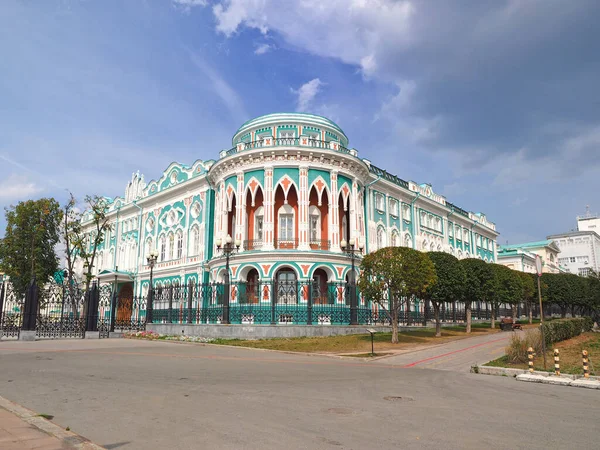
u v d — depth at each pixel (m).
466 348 20.61
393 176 40.69
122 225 46.62
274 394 9.31
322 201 32.06
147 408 7.80
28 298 23.55
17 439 5.60
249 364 14.52
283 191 30.33
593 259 97.31
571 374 12.55
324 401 8.76
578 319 27.38
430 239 44.97
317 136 34.03
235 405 8.16
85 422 6.85
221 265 30.38
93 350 17.86
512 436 6.62
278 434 6.39
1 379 10.63
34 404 8.02
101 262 48.66
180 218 38.56
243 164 30.67
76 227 38.72
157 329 27.47
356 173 32.31
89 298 26.80
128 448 5.66
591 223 106.31
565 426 7.29
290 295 27.14
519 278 39.34
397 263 22.80
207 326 24.73
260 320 25.94
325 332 24.72
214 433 6.36
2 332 24.11
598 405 9.13
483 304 51.56
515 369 13.32
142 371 12.26
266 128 33.97
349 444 6.02
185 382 10.59
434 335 27.30
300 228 29.14
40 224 40.31
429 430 6.82
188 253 36.81
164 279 38.94
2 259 39.97
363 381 11.53
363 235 32.94
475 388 10.91
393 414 7.80
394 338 22.48
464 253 52.44
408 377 12.57
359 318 28.56
